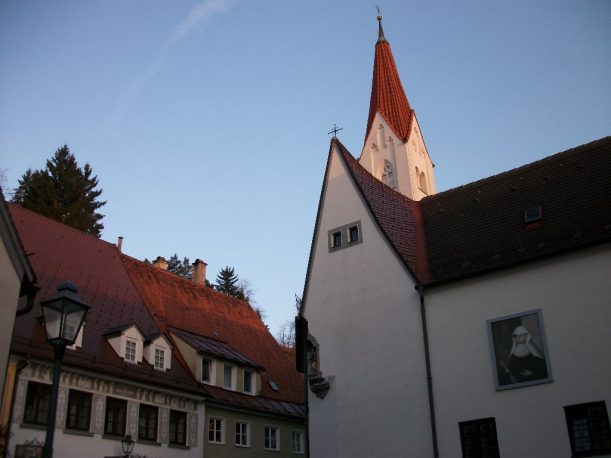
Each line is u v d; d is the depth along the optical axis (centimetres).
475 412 2159
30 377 2314
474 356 2231
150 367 2883
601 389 1948
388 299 2519
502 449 2061
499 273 2278
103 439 2511
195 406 3023
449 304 2362
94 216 5547
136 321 3100
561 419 1988
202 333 3628
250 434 3328
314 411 2559
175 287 3831
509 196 2658
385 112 5212
